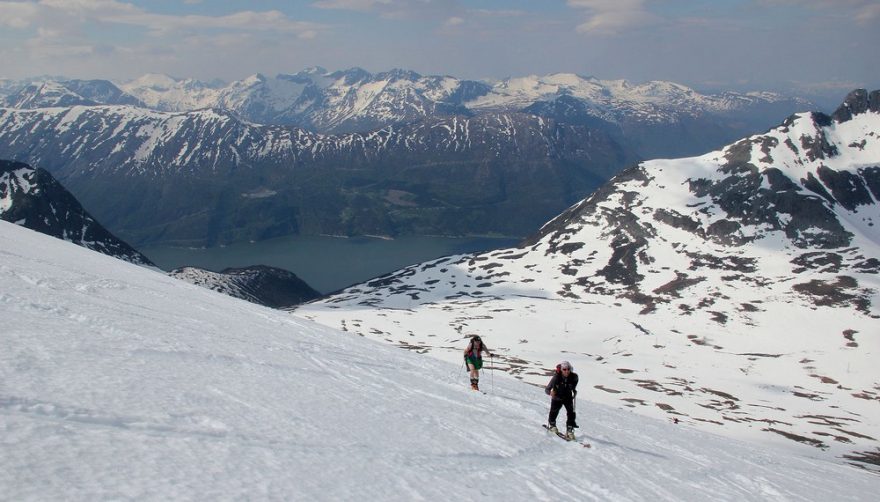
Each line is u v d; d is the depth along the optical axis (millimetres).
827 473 35438
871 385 131500
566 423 26141
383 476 13953
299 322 48656
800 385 131625
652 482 20406
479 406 26547
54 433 11328
